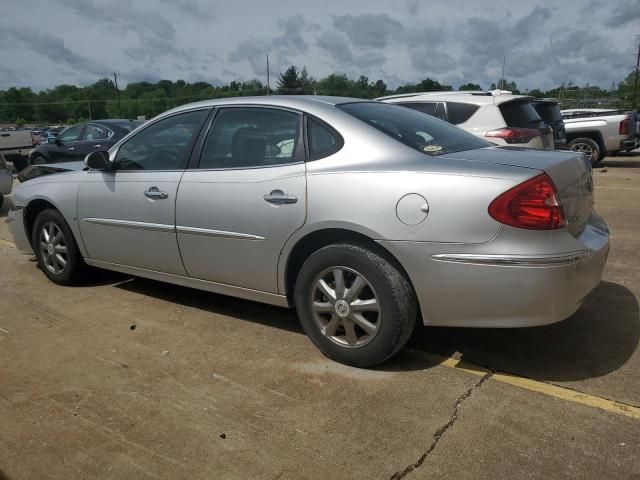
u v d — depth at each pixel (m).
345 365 3.45
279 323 4.15
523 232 2.86
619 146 13.63
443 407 2.97
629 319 4.05
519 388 3.15
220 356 3.63
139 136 4.34
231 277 3.83
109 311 4.45
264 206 3.52
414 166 3.12
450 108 8.34
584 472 2.45
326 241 3.46
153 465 2.58
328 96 3.97
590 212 3.51
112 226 4.45
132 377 3.38
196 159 3.96
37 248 5.15
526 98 8.41
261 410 2.99
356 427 2.81
